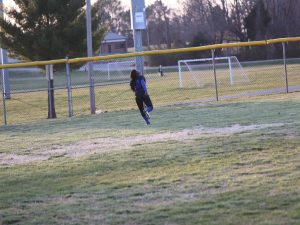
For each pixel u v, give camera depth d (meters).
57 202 17.81
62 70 57.59
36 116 57.91
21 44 54.84
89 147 28.55
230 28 186.62
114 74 121.75
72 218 15.80
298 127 28.83
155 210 15.92
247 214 14.77
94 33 56.88
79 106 64.69
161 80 100.00
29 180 21.53
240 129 29.97
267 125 30.53
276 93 50.75
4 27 54.12
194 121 35.50
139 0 50.56
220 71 114.38
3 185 20.92
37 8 53.69
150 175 20.69
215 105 44.59
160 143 27.70
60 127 39.09
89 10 49.81
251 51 156.00
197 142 26.95
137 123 37.44
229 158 22.48
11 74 149.38
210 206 15.83
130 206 16.59
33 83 116.50
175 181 19.38
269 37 159.88
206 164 21.73
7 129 40.56
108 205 16.92
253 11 168.62
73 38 54.56
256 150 23.67
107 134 32.94
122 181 20.09
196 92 69.62
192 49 46.75
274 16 166.00
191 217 14.93
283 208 15.02
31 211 16.91
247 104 43.00
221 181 18.75
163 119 38.28
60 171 22.81
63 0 54.25
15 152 28.88
